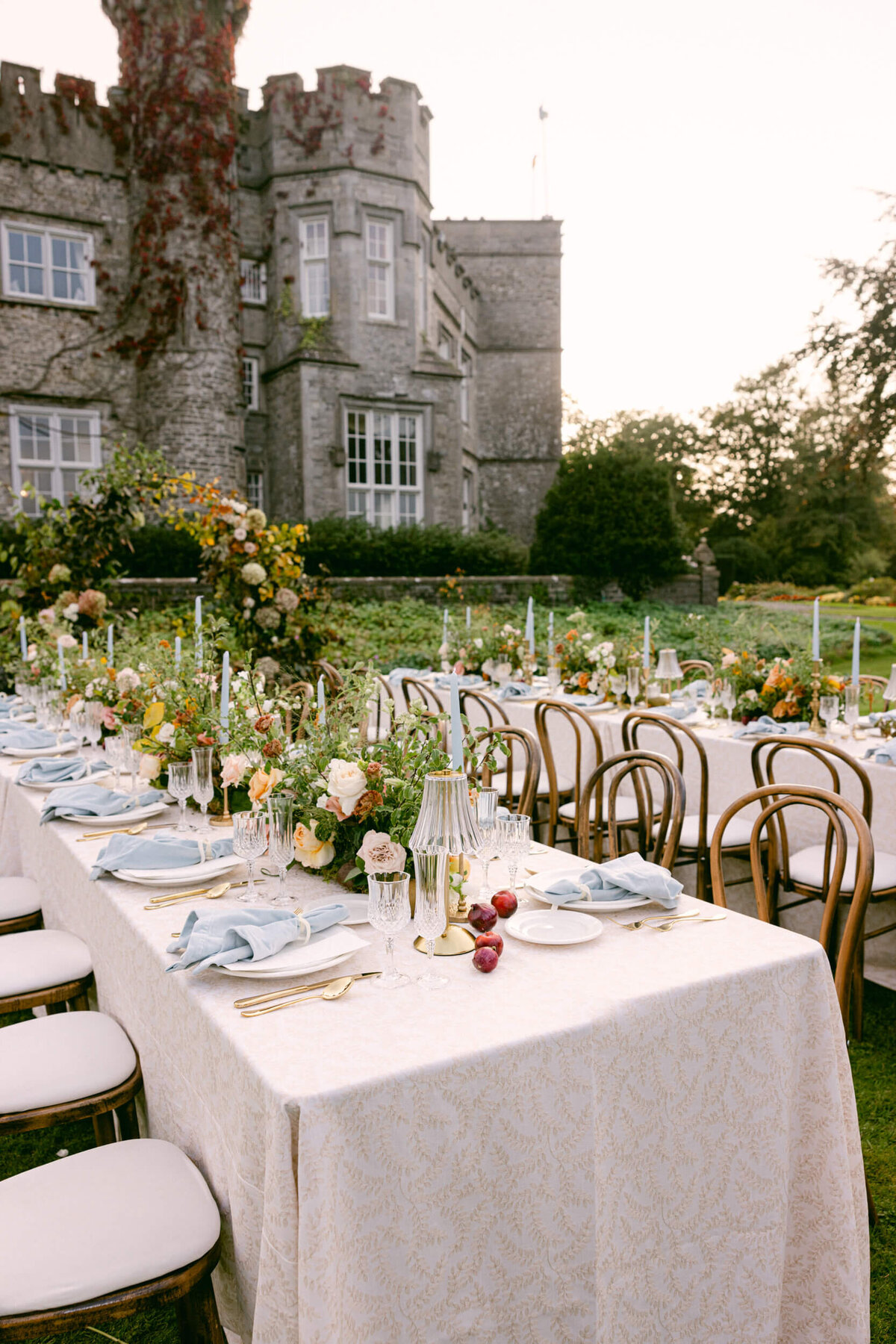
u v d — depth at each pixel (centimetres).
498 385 2431
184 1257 146
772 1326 171
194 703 305
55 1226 150
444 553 1577
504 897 197
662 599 1811
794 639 586
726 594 2916
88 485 775
